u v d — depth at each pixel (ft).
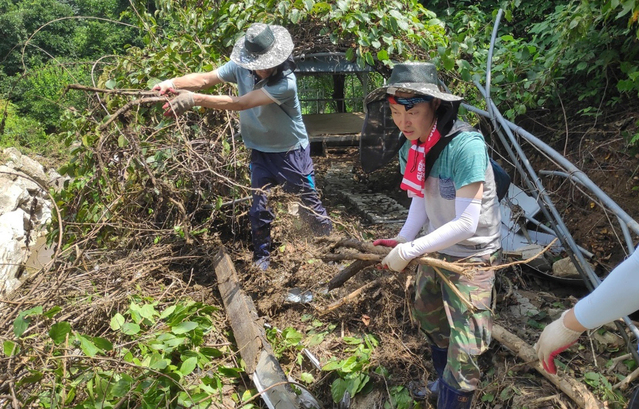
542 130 16.52
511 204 14.16
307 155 12.76
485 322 7.29
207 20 15.34
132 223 12.63
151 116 13.26
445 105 6.79
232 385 9.50
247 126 12.29
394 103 6.73
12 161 27.91
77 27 75.56
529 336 10.12
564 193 14.37
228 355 10.13
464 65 13.99
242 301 10.73
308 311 11.63
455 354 7.23
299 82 37.19
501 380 8.99
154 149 12.32
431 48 14.85
